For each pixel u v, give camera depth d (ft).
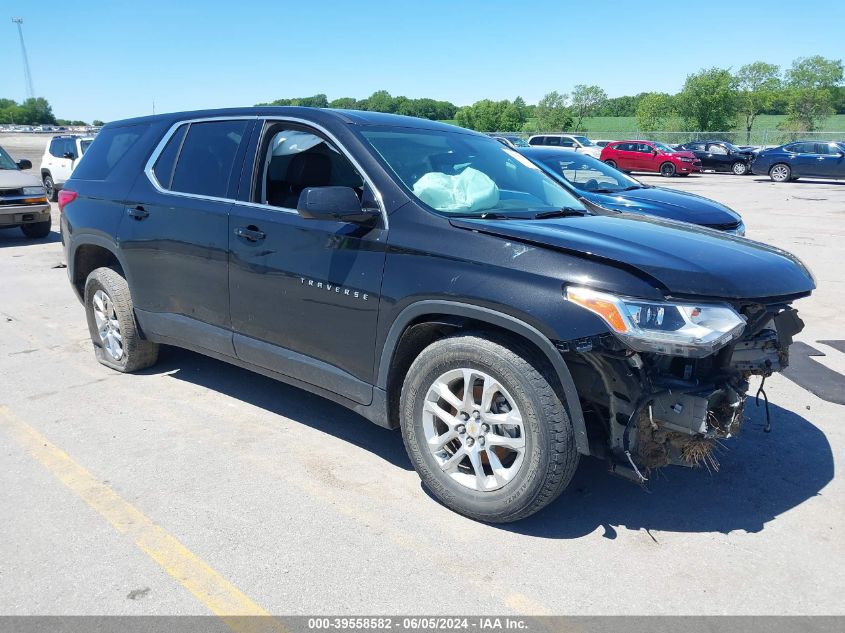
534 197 13.09
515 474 10.07
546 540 10.20
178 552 9.80
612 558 9.78
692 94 178.60
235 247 13.26
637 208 25.45
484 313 9.94
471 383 10.41
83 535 10.20
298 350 12.66
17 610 8.59
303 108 13.23
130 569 9.42
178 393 15.94
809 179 99.81
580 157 30.76
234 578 9.23
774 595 9.02
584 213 12.91
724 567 9.61
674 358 9.77
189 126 15.21
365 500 11.27
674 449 10.18
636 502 11.34
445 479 10.87
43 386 16.38
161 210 14.80
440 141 13.57
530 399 9.71
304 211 10.87
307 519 10.68
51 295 26.32
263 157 13.37
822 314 23.84
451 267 10.36
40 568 9.43
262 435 13.71
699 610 8.71
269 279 12.73
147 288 15.48
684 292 9.27
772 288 10.00
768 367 10.56
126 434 13.69
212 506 11.02
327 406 15.28
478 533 10.36
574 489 11.73
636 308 9.07
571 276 9.43
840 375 17.58
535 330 9.48
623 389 9.39
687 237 11.27
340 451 13.06
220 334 14.06
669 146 109.19
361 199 12.03
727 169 109.70
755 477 12.26
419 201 11.27
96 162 17.44
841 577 9.43
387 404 11.52
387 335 11.12
